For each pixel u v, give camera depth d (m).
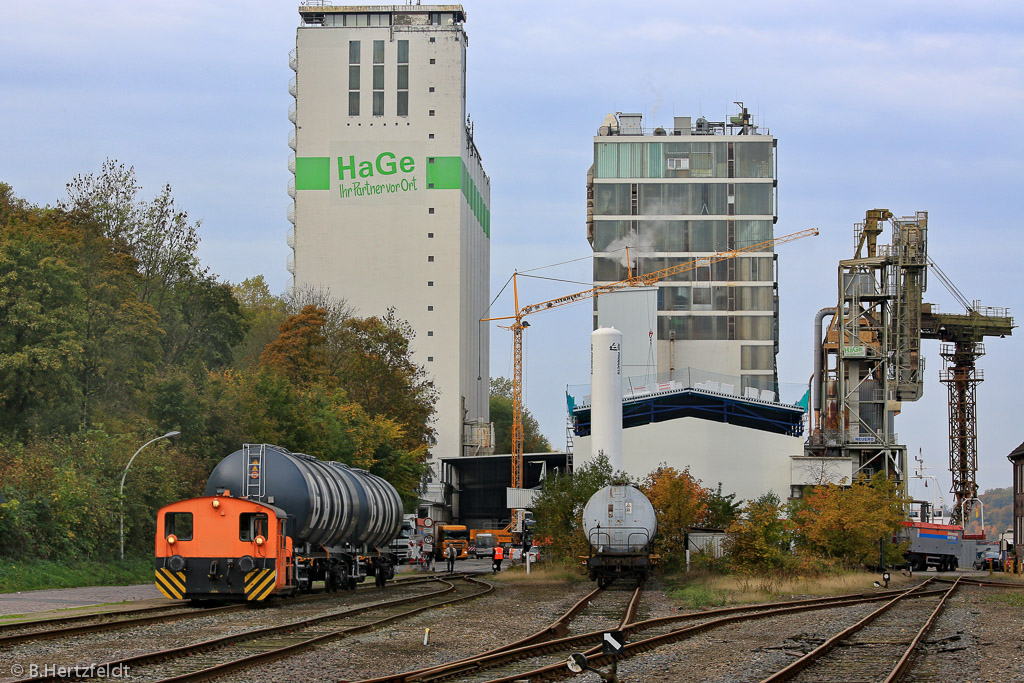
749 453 119.38
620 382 96.81
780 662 28.59
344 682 23.27
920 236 127.75
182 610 40.47
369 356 142.88
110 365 85.62
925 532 111.12
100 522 67.88
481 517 188.88
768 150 179.88
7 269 77.75
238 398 93.06
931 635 36.25
